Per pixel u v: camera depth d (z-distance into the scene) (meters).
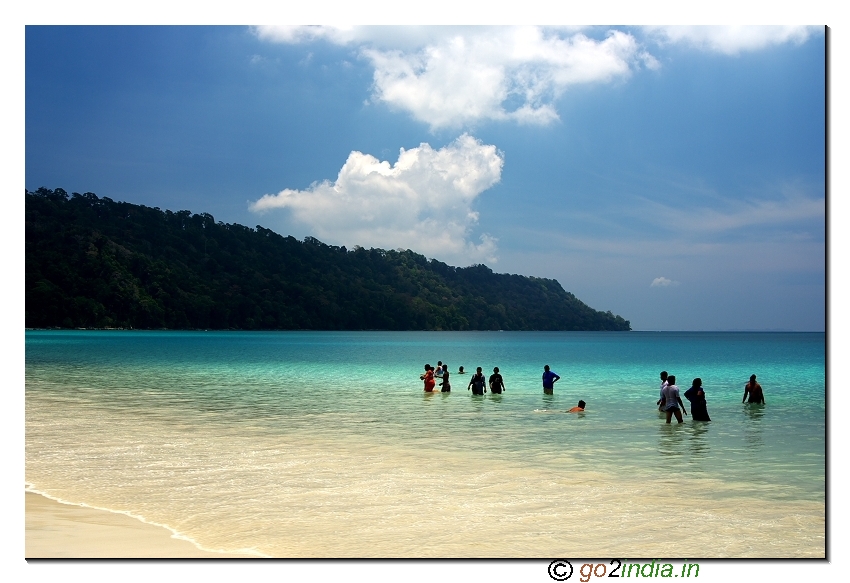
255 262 169.00
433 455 13.32
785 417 19.53
